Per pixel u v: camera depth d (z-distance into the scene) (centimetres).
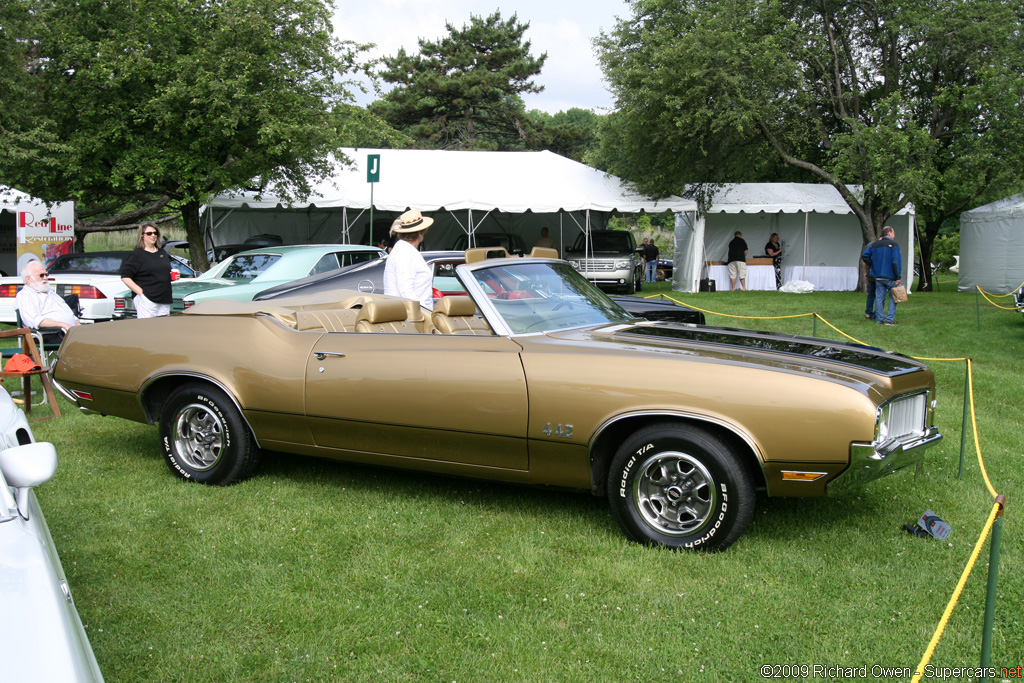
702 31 1916
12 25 1420
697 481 369
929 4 1934
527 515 430
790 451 345
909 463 386
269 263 992
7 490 216
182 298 889
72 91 1519
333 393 433
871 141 1805
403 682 272
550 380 383
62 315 834
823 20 2097
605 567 359
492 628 306
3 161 1404
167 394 505
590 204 2014
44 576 189
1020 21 1891
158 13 1489
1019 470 516
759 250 2338
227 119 1467
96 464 526
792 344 413
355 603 326
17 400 700
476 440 403
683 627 307
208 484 481
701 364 365
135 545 387
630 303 779
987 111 1845
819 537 395
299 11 1577
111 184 1555
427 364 412
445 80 4325
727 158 2114
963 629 304
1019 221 1961
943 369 886
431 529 410
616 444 399
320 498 460
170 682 271
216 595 334
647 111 2011
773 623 309
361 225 2248
